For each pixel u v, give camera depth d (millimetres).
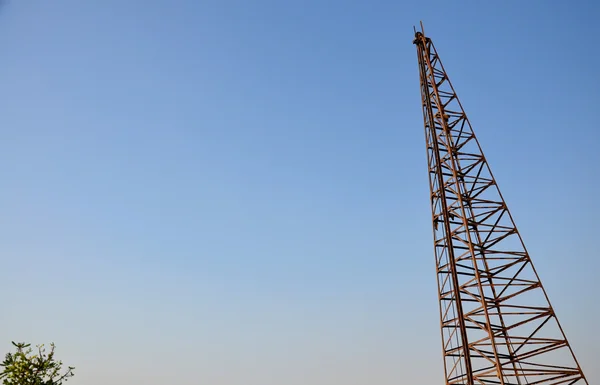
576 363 28469
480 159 37406
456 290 33031
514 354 31891
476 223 35438
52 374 27969
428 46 43375
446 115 39719
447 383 32062
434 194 37969
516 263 33156
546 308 30828
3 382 26703
